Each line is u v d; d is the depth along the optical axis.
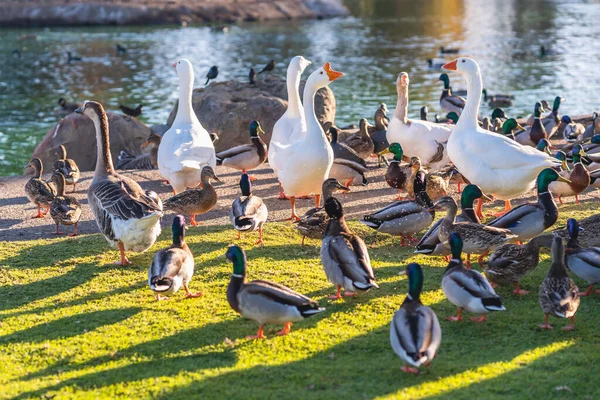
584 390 6.74
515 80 36.09
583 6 78.38
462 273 8.04
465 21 66.75
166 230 12.13
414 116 28.06
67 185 15.48
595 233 9.92
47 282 9.73
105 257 10.67
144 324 8.41
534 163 11.61
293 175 12.31
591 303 8.82
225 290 9.40
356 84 35.62
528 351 7.56
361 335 8.02
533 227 10.16
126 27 66.06
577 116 22.64
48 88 36.94
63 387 7.03
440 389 6.76
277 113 19.92
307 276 9.77
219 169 16.75
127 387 6.99
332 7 75.12
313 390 6.82
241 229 10.36
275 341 7.90
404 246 11.06
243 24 68.19
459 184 14.12
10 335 8.20
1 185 15.70
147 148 20.14
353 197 13.98
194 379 7.09
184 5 71.19
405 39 54.62
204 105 20.45
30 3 69.12
